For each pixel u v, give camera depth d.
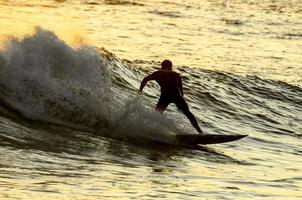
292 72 97.50
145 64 71.50
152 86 63.06
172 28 143.38
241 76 74.50
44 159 36.94
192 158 43.88
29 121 44.16
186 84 68.50
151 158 42.06
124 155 41.69
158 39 118.88
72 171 35.28
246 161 45.47
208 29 150.62
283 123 65.12
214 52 110.06
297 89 75.19
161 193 33.03
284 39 146.88
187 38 127.06
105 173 36.03
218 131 57.22
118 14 162.25
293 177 41.59
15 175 32.53
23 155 36.84
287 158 49.03
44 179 32.66
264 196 35.03
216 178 38.66
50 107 46.22
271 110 68.62
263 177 40.66
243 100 69.00
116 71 63.47
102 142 43.66
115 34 118.50
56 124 44.84
